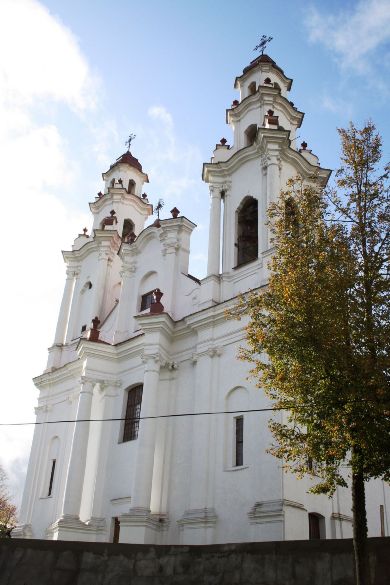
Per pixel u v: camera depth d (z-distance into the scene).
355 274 12.77
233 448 20.72
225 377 22.05
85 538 23.17
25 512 27.97
